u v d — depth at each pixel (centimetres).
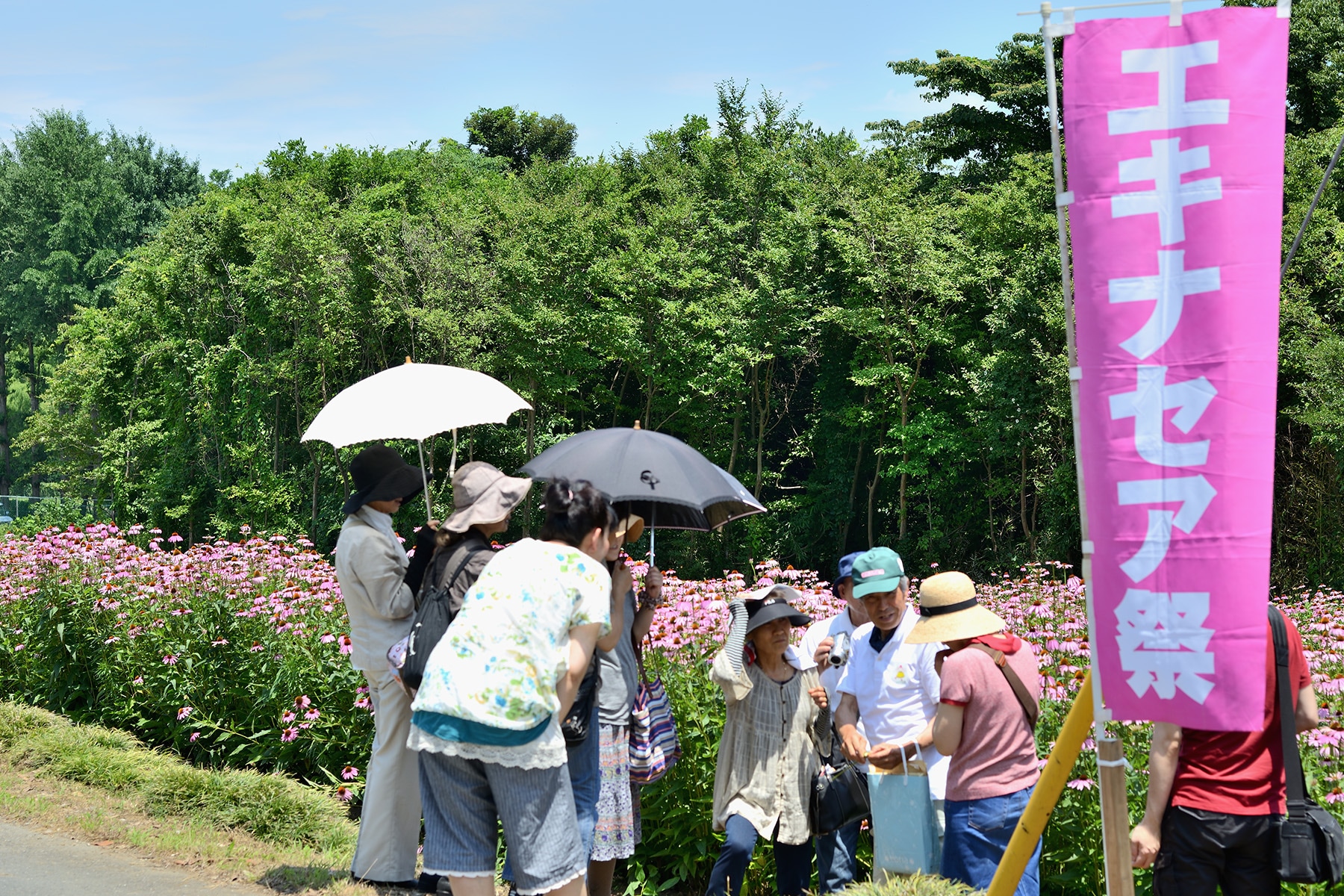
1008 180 3012
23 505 4753
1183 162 267
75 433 4403
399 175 4131
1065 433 2547
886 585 421
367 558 456
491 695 309
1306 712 320
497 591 319
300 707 659
